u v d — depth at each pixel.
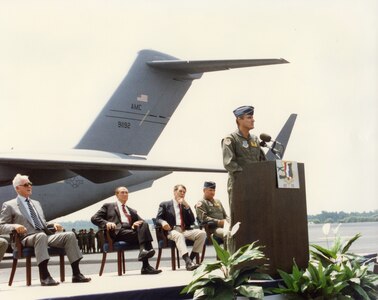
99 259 19.97
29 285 7.59
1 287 7.32
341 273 6.68
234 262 6.11
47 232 8.18
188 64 20.77
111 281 7.59
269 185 6.65
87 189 20.92
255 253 6.09
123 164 18.42
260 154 7.42
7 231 7.66
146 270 8.98
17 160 17.39
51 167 18.05
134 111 21.36
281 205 6.68
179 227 10.43
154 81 21.56
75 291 6.44
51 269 15.63
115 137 21.09
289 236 6.74
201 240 10.08
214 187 10.70
